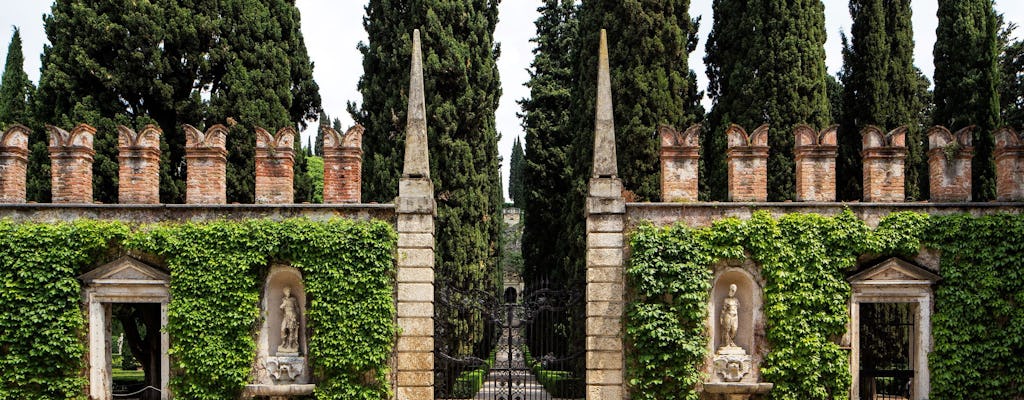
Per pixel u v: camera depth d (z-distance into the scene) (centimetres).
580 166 2764
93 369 1752
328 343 1736
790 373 1734
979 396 1720
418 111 1809
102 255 1761
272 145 1805
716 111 2884
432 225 1794
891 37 2898
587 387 1762
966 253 1739
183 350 1736
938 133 1798
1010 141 1777
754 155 1792
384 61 2820
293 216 1781
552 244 3641
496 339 2925
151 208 1770
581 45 2867
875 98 2823
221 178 1806
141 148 1792
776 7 2697
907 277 1752
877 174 1794
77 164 1792
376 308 1741
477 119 2886
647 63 2673
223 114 2588
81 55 2439
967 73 2794
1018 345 1717
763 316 1772
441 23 2833
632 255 1762
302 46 2881
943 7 2914
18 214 1764
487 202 2942
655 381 1725
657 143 2611
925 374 1753
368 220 1783
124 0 2480
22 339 1723
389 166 2747
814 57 2689
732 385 1734
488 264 3044
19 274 1725
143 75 2502
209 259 1745
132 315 2484
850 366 1750
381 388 1747
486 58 2945
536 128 3738
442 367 2009
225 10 2616
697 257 1745
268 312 1784
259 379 1759
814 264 1747
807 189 1794
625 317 1761
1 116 2833
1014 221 1738
